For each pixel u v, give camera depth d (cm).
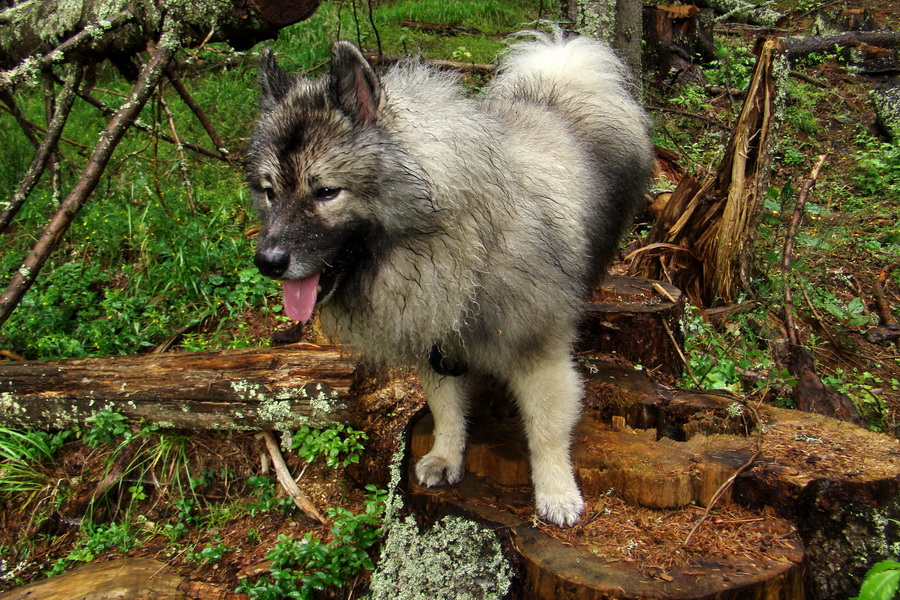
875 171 265
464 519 133
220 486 167
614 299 175
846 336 196
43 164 175
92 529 161
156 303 202
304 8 175
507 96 169
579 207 144
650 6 326
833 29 384
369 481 164
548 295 131
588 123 164
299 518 162
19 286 162
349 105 121
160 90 198
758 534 127
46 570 157
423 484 142
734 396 150
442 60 328
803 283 208
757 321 195
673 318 170
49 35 184
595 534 129
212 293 205
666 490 132
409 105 125
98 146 167
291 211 121
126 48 182
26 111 300
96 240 218
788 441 138
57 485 165
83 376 167
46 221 230
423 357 138
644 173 180
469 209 124
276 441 170
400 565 135
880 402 178
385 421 164
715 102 325
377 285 128
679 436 146
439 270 125
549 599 122
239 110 303
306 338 187
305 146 120
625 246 221
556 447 136
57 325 196
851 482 127
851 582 127
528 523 131
